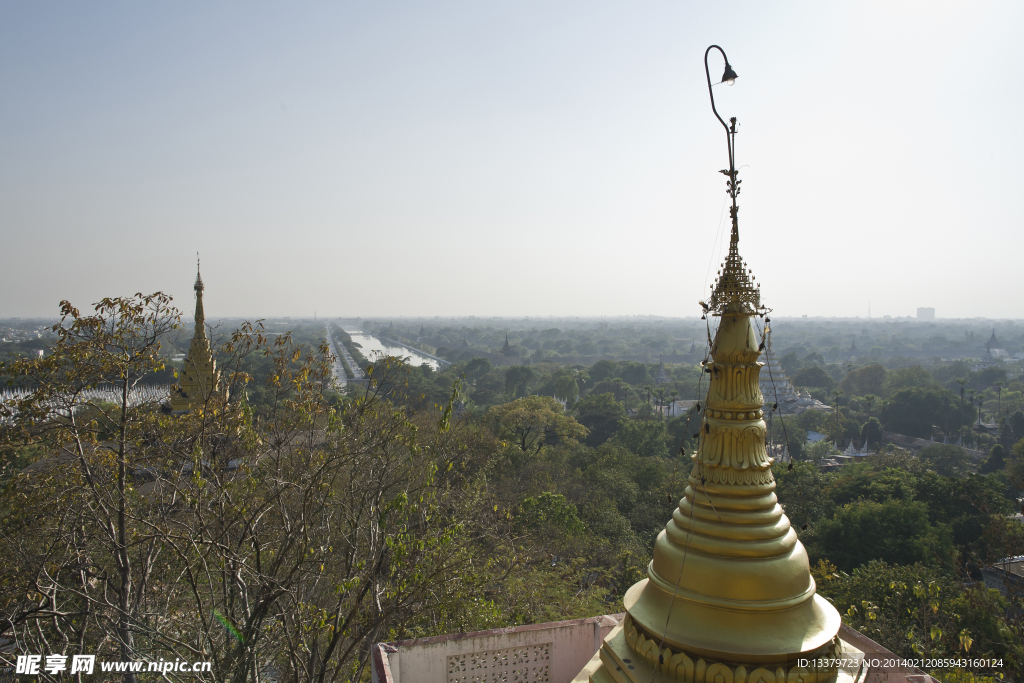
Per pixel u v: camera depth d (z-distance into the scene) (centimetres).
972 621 2062
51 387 1560
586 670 927
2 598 1497
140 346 1747
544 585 2366
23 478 1570
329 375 1917
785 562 755
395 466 1688
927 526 3447
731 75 812
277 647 1484
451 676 1237
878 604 2114
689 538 782
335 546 1825
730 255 830
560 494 3569
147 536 1515
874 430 7606
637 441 6281
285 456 1725
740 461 782
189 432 1712
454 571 1772
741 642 729
